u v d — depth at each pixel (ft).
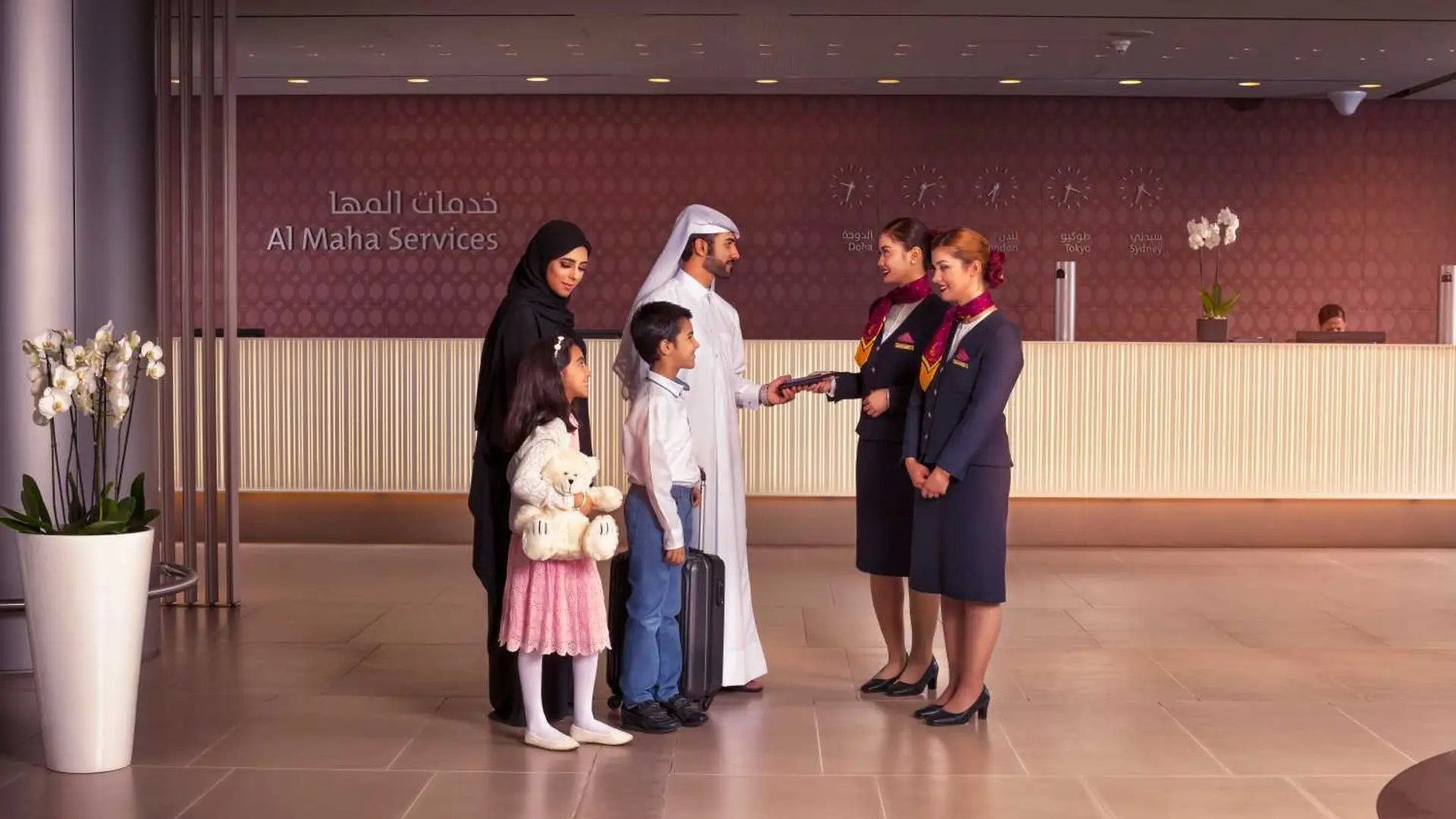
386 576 25.02
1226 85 37.45
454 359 27.89
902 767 13.87
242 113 39.78
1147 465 28.07
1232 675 17.90
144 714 15.78
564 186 39.81
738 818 12.34
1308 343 28.73
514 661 15.26
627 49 33.09
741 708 16.22
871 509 16.83
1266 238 39.81
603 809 12.55
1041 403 28.04
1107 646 19.60
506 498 15.19
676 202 39.78
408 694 16.72
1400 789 9.26
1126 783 13.42
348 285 40.04
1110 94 39.01
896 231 16.60
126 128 17.99
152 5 18.72
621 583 15.72
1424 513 28.60
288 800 12.73
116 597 13.43
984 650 15.39
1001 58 33.99
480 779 13.39
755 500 28.50
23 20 17.04
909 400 15.62
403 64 34.91
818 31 31.01
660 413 14.80
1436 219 39.93
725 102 39.63
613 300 39.93
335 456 28.07
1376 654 19.16
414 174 39.86
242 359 27.99
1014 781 13.44
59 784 13.15
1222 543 28.63
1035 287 39.73
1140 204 39.68
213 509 22.22
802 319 39.86
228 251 22.02
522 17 29.66
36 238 17.17
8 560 17.34
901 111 39.58
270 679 17.46
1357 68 34.99
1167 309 39.83
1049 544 28.66
